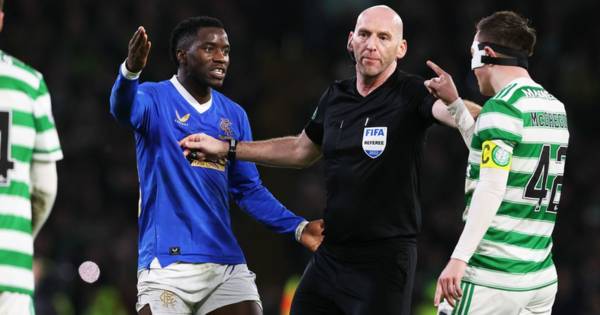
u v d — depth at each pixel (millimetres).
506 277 17641
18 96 16141
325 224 19562
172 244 19891
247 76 51438
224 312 20172
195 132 20500
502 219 17734
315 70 53875
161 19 51406
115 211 46125
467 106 19344
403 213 18984
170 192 20094
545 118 17844
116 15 51656
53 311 35000
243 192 21359
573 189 48562
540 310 18359
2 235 15781
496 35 18391
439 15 54531
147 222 20250
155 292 19781
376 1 55125
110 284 39625
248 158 20453
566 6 55188
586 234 46000
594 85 53438
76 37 50812
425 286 38875
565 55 54625
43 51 50500
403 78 19344
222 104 21203
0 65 16172
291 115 51625
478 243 17188
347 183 19172
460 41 53125
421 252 42375
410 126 18969
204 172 20203
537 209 17906
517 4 55000
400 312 18891
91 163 47281
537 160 17734
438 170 48469
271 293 41906
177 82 20781
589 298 40188
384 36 19141
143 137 20297
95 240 42844
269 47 55250
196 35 20484
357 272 19109
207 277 20031
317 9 55594
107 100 49500
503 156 17219
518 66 18375
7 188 15914
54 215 44719
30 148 16203
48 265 37750
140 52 18688
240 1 55312
